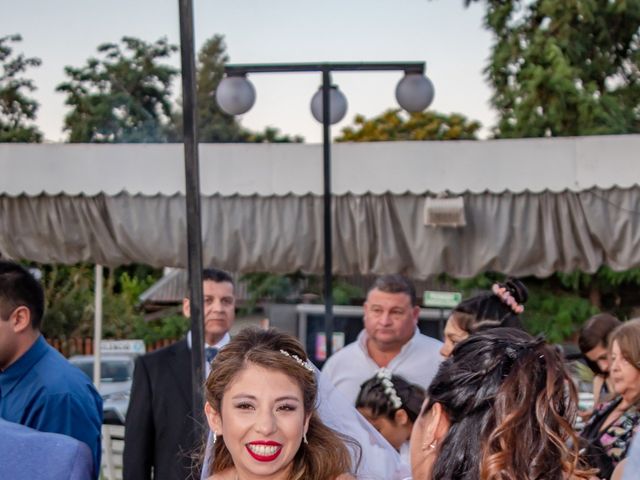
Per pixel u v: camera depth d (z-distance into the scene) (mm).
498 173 5438
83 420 3156
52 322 15094
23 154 5535
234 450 2309
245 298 14719
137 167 5527
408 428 3609
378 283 4684
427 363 4668
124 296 18906
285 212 5637
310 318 9445
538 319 12969
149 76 19344
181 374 4246
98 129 18797
